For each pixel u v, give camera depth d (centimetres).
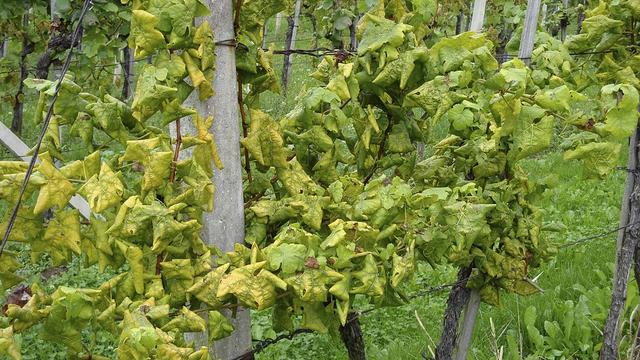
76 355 173
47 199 177
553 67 298
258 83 220
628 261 356
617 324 364
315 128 224
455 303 305
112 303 169
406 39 230
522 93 217
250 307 179
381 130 244
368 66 223
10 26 811
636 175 361
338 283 183
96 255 191
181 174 182
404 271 195
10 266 190
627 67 330
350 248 188
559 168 900
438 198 219
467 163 276
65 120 205
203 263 184
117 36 685
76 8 641
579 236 655
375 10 241
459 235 219
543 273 555
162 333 160
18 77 888
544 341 455
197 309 191
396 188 213
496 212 276
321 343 472
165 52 182
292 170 215
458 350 314
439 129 1006
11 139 425
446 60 221
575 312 470
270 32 2078
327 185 235
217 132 197
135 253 174
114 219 187
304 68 1639
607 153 242
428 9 243
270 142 208
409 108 238
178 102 179
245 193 229
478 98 227
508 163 275
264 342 228
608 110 239
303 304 191
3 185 177
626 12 333
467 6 1242
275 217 211
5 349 157
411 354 441
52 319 167
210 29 185
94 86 832
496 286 301
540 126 221
